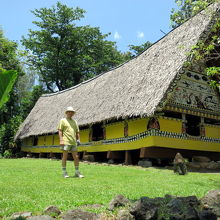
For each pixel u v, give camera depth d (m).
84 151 13.45
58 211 2.83
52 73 31.70
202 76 10.93
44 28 30.77
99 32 32.66
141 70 11.58
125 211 2.78
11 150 22.23
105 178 5.61
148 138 9.44
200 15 10.45
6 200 3.38
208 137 10.84
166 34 12.25
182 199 3.04
